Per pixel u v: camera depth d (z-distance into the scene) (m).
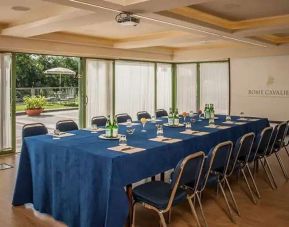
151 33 6.54
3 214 3.39
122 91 8.38
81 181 2.92
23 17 4.97
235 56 8.31
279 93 7.75
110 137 3.59
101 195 2.74
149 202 2.65
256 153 4.14
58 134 3.79
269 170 4.67
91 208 2.79
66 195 3.11
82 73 7.45
